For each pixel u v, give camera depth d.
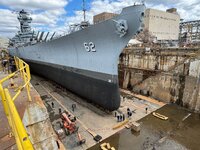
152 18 49.09
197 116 13.17
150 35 41.50
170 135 10.37
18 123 1.41
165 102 16.33
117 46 9.88
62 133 9.34
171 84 15.83
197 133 10.66
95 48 11.02
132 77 19.97
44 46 15.69
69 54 13.34
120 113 12.76
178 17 55.97
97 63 11.35
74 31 11.51
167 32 54.25
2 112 3.46
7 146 2.49
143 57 18.67
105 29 9.69
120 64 21.80
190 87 14.27
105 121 11.30
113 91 11.05
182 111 14.16
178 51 16.06
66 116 10.55
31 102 4.19
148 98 17.41
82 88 13.64
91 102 13.99
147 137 10.02
